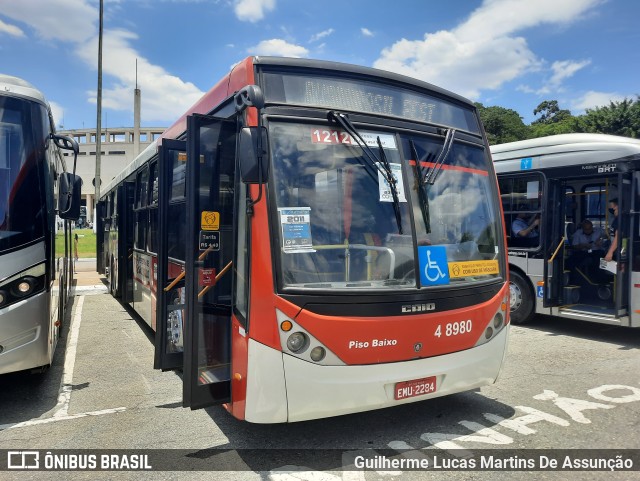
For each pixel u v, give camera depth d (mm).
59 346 7367
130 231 9430
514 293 8734
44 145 4871
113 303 11242
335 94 3928
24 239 4629
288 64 3816
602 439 4059
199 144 3918
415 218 3982
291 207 3541
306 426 4348
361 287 3623
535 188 8438
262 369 3422
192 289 3854
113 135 80062
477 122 4855
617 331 8273
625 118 33500
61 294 7574
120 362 6520
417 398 3791
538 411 4668
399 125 4102
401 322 3680
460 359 4031
